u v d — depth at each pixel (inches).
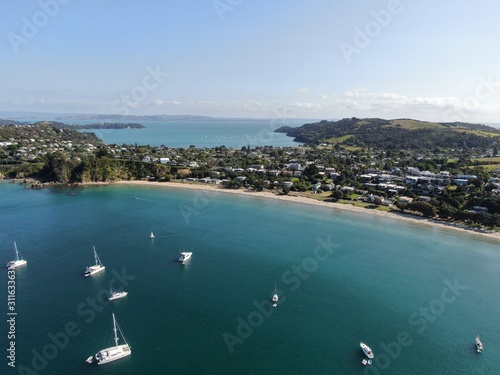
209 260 4234.7
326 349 2709.2
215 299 3353.8
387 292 3570.4
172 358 2561.5
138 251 4441.4
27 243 4586.6
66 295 3331.7
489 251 4653.1
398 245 4854.8
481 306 3341.5
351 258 4392.2
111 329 2851.9
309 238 5093.5
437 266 4195.4
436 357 2650.1
